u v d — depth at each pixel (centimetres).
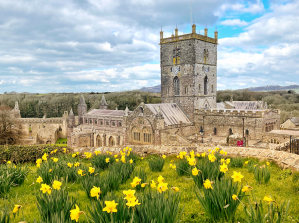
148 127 6350
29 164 2723
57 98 17938
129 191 888
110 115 9706
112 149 2792
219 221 1019
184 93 7025
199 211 1160
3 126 8769
